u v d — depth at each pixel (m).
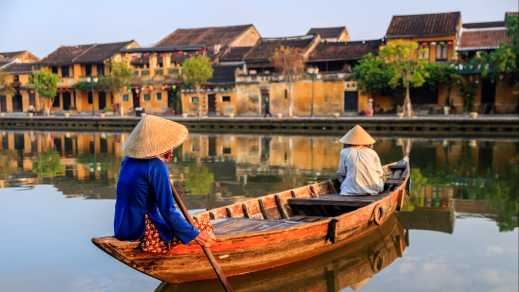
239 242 6.62
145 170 5.62
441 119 30.61
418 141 26.50
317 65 44.00
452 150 22.44
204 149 24.58
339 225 7.93
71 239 9.04
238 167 18.31
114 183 14.88
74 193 13.27
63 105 54.59
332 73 41.03
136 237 5.86
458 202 11.84
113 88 48.12
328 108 41.47
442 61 39.53
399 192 10.31
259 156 21.53
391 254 8.12
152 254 5.99
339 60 42.62
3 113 54.28
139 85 49.59
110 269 7.60
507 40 38.50
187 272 6.44
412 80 35.19
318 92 41.69
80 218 10.51
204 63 43.12
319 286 6.95
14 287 6.91
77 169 17.98
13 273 7.41
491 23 43.56
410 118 31.53
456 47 39.41
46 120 42.22
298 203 9.73
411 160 19.34
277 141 28.20
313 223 7.52
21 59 59.53
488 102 37.78
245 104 44.59
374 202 8.86
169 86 48.47
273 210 9.46
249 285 7.00
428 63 37.53
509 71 34.78
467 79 37.59
